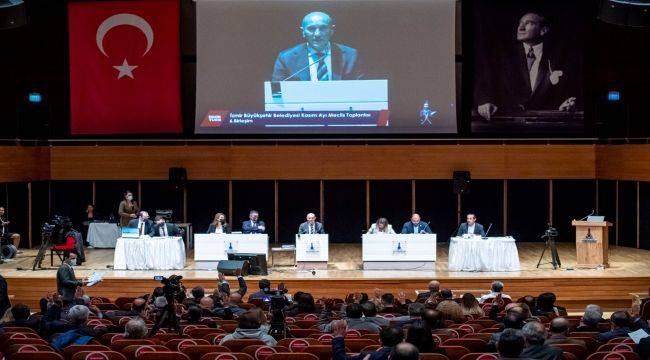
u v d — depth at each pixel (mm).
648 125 24781
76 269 19016
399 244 18750
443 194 24453
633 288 17828
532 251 22469
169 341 8930
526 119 23031
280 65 23172
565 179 24250
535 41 22922
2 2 21625
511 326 8438
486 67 23031
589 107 24906
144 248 18922
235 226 24641
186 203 24609
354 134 24500
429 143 24328
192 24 24891
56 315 10289
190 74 25031
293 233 24672
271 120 23281
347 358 6953
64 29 25266
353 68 23094
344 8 23016
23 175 23047
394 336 7020
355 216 24609
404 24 22938
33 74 25281
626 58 24688
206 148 24359
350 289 17703
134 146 24422
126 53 23391
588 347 8891
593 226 18906
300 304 12602
